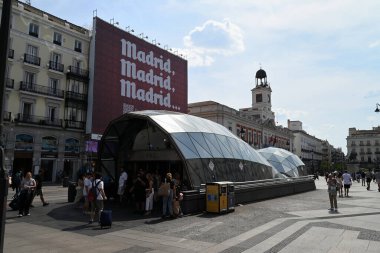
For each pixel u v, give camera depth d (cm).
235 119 6550
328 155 14512
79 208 1420
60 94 3866
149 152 1908
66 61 3981
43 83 3709
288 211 1416
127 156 1998
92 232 943
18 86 3459
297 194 2444
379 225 1077
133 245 793
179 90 5638
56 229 983
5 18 480
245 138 6962
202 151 1703
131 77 4672
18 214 1243
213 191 1316
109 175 1953
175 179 1259
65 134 3866
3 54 472
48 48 3781
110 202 1662
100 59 4238
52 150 3716
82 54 4166
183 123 1808
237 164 1962
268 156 3444
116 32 4500
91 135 4022
